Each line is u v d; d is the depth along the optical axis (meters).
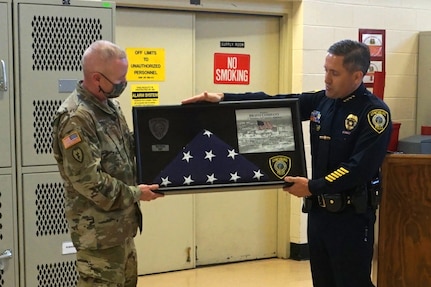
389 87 5.11
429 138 4.67
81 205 2.49
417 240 3.00
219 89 4.72
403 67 5.15
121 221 2.54
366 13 4.94
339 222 2.77
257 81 4.85
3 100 2.97
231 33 4.71
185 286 4.32
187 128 2.75
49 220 3.11
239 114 2.79
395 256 3.04
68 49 3.08
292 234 4.94
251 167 2.74
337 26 4.83
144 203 4.48
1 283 3.04
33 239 3.09
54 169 3.09
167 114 2.74
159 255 4.59
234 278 4.50
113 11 3.18
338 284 2.83
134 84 4.37
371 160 2.65
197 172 2.70
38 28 3.02
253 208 4.93
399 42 5.11
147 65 4.39
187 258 4.70
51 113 3.07
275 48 4.88
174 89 4.51
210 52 4.66
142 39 4.36
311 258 2.94
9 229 3.03
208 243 4.80
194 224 4.68
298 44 4.73
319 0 4.74
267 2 4.66
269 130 2.79
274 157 2.77
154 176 2.67
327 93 2.78
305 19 4.70
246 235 4.93
